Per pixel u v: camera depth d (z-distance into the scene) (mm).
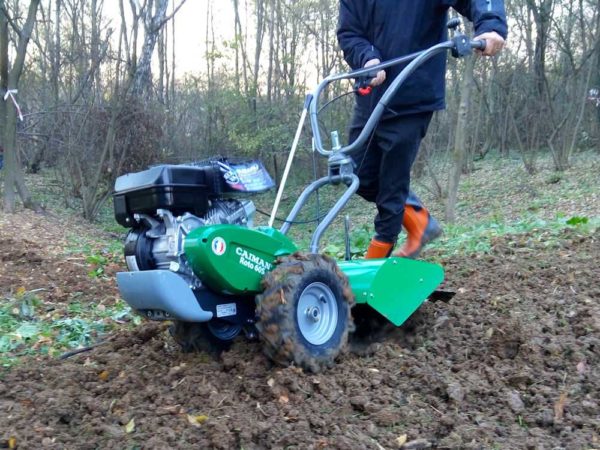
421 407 2951
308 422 2773
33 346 4379
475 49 3961
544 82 24703
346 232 3979
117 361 3662
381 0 4262
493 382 3189
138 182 3217
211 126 26109
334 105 24938
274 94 27578
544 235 6902
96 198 18125
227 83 27531
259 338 3303
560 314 4094
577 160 24781
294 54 28875
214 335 3363
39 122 19797
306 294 3225
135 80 19812
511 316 4082
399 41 4219
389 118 4262
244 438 2625
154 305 3041
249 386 3057
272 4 31000
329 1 28156
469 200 21422
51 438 2727
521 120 29891
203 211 3287
